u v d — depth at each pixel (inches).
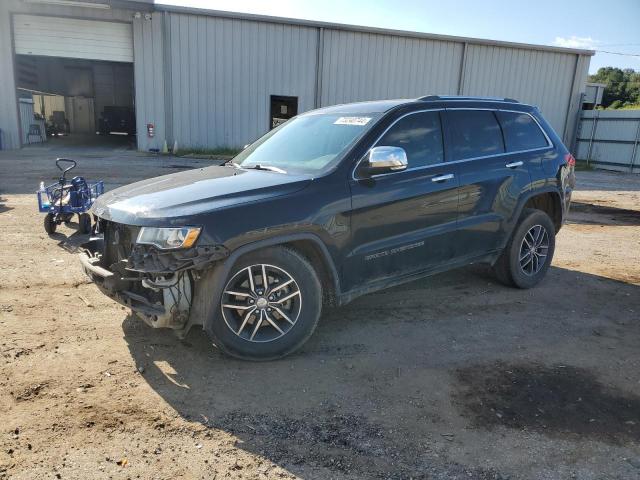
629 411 130.1
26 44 849.5
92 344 156.7
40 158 754.8
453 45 980.6
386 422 122.7
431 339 169.6
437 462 108.8
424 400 132.6
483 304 203.2
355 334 172.1
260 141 204.5
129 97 1535.4
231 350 146.6
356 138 167.0
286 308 151.3
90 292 199.8
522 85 1035.9
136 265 134.7
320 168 160.2
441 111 189.8
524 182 209.5
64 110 1512.1
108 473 102.2
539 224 220.1
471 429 120.6
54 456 106.3
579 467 108.3
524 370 150.1
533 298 212.2
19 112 890.7
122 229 145.6
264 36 889.5
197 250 132.9
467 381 142.8
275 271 147.0
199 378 140.0
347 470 105.8
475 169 192.1
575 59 1049.5
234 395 132.4
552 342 170.1
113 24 855.7
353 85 948.6
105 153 867.4
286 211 144.5
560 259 278.5
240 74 893.2
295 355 155.6
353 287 163.2
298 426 120.2
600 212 458.9
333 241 153.8
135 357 149.9
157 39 853.2
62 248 265.1
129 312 181.5
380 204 163.3
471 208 191.5
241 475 103.3
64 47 854.5
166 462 106.3
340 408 128.1
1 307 181.6
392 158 155.3
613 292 223.5
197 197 141.9
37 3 823.7
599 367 153.3
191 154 860.0
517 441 116.4
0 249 258.8
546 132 229.6
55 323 170.4
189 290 138.8
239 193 144.3
